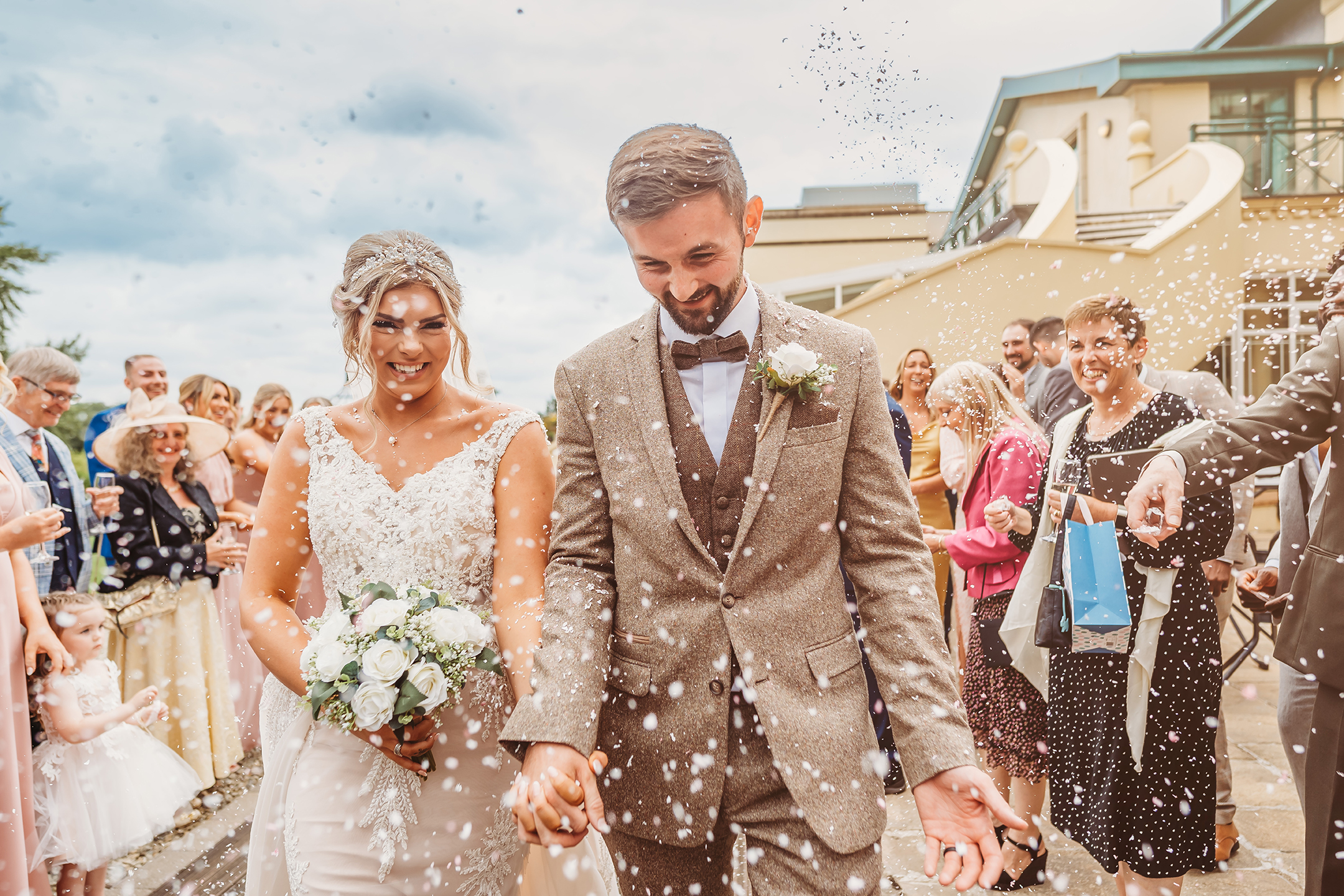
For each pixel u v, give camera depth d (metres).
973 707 2.64
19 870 2.04
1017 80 10.20
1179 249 6.60
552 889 1.74
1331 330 1.77
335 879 1.50
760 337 1.38
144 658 3.33
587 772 1.17
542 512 1.74
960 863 1.07
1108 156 9.91
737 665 1.30
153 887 2.53
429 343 1.63
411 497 1.69
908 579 1.29
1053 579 2.02
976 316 6.47
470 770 1.60
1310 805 1.70
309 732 1.63
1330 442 1.75
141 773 2.48
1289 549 2.11
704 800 1.29
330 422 1.80
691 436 1.35
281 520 1.75
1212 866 2.01
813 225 8.43
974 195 9.68
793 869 1.24
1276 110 9.51
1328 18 10.02
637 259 1.26
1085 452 2.19
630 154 1.22
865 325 6.52
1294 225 6.93
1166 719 1.91
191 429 3.69
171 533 3.42
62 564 2.97
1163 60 9.52
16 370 2.87
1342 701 1.63
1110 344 2.12
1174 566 1.93
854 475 1.36
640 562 1.34
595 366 1.43
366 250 1.63
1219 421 1.79
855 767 1.24
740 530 1.29
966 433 2.91
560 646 1.28
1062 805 2.18
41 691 2.33
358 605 1.56
